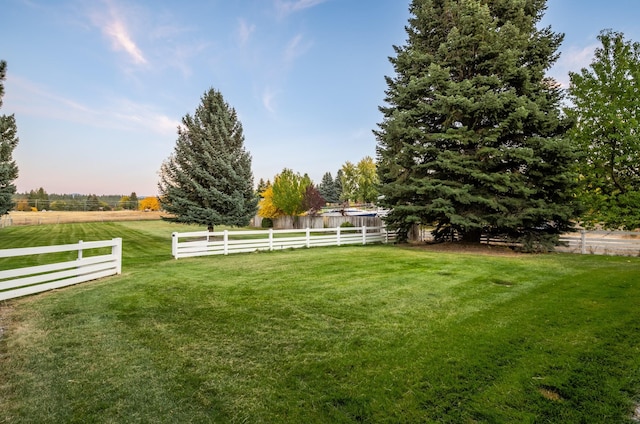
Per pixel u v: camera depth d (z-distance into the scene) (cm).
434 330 419
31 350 371
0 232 2462
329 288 650
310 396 275
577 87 1228
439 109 1292
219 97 1916
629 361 327
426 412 250
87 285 692
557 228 1269
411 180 1379
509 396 269
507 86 1312
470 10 1270
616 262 964
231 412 254
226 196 1784
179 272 841
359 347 371
